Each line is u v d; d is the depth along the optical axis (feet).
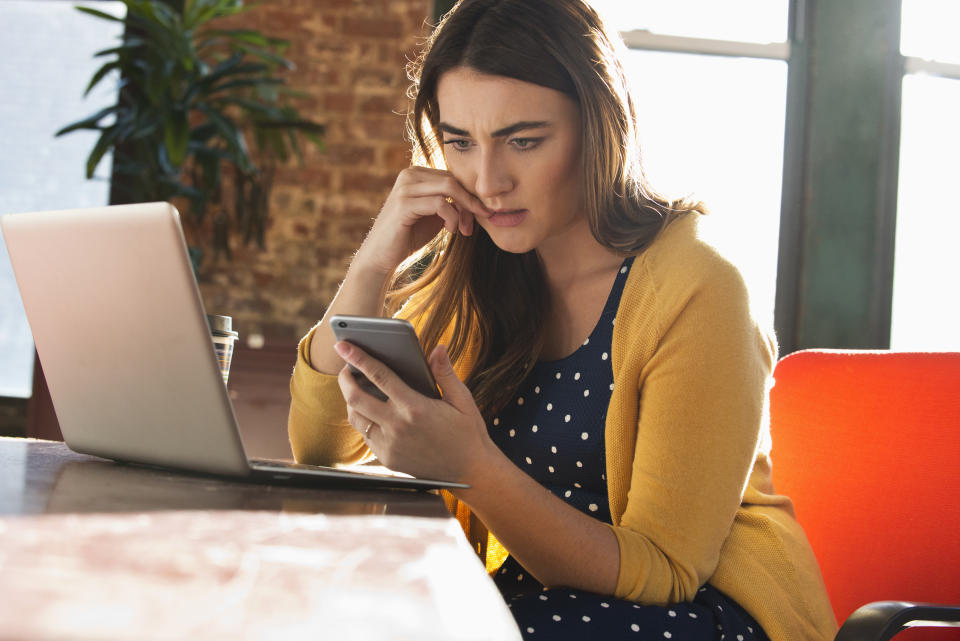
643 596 3.31
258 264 11.96
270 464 3.11
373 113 12.08
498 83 3.83
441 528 2.02
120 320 2.96
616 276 4.10
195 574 1.33
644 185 4.20
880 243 12.15
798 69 12.19
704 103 12.17
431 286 4.78
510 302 4.36
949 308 12.21
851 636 2.99
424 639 1.04
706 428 3.48
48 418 11.59
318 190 12.03
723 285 3.69
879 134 12.12
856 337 12.17
